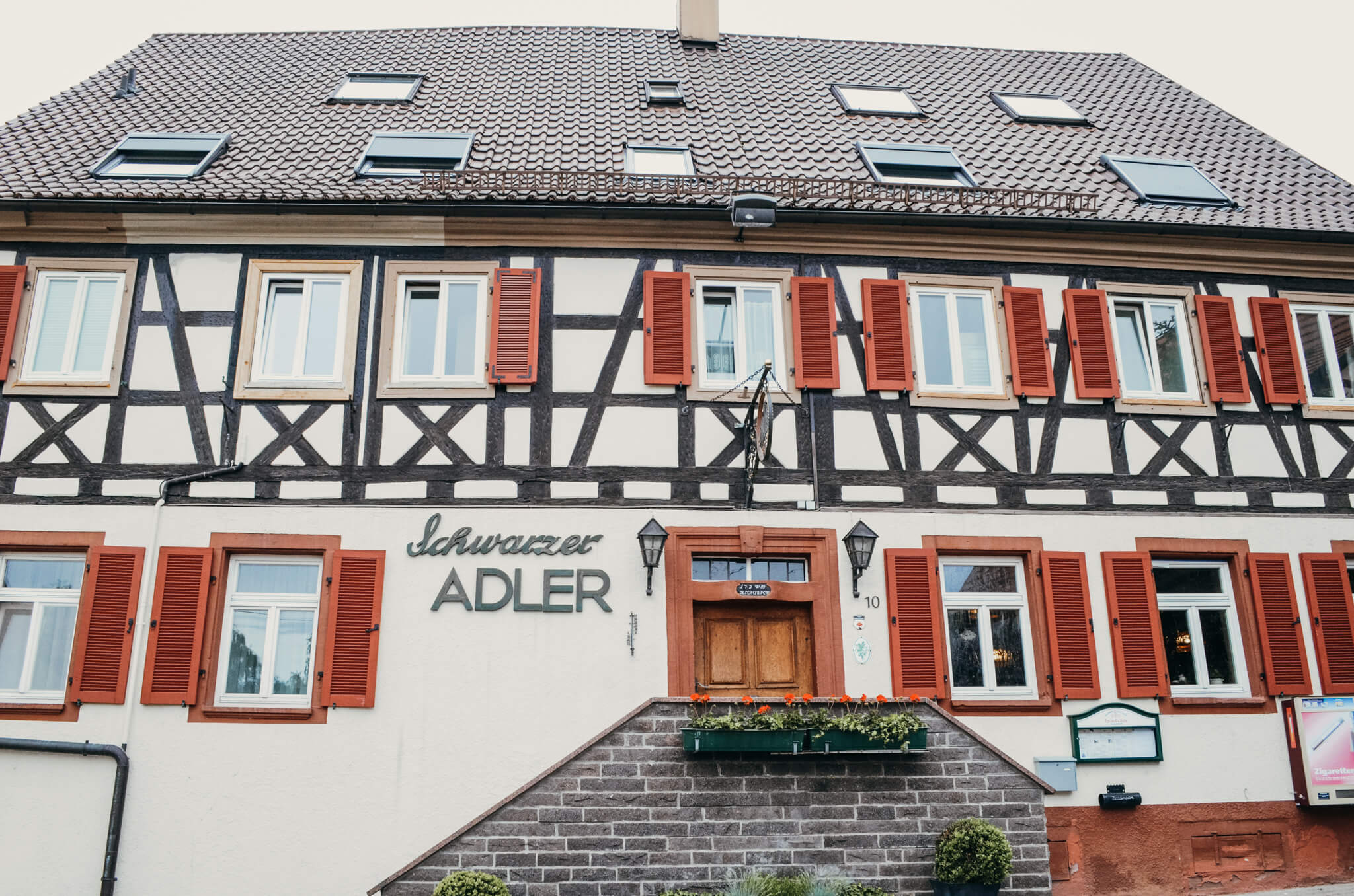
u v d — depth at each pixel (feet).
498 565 31.01
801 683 31.45
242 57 46.70
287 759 29.30
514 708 30.01
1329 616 33.53
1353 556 34.47
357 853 28.89
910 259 35.17
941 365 34.53
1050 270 35.60
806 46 50.93
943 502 32.78
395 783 29.35
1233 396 34.91
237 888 28.50
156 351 32.32
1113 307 35.99
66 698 29.50
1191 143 43.21
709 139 39.73
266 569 31.35
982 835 25.85
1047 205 35.60
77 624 30.04
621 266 33.94
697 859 26.16
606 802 26.32
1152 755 31.55
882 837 26.66
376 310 32.99
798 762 26.86
